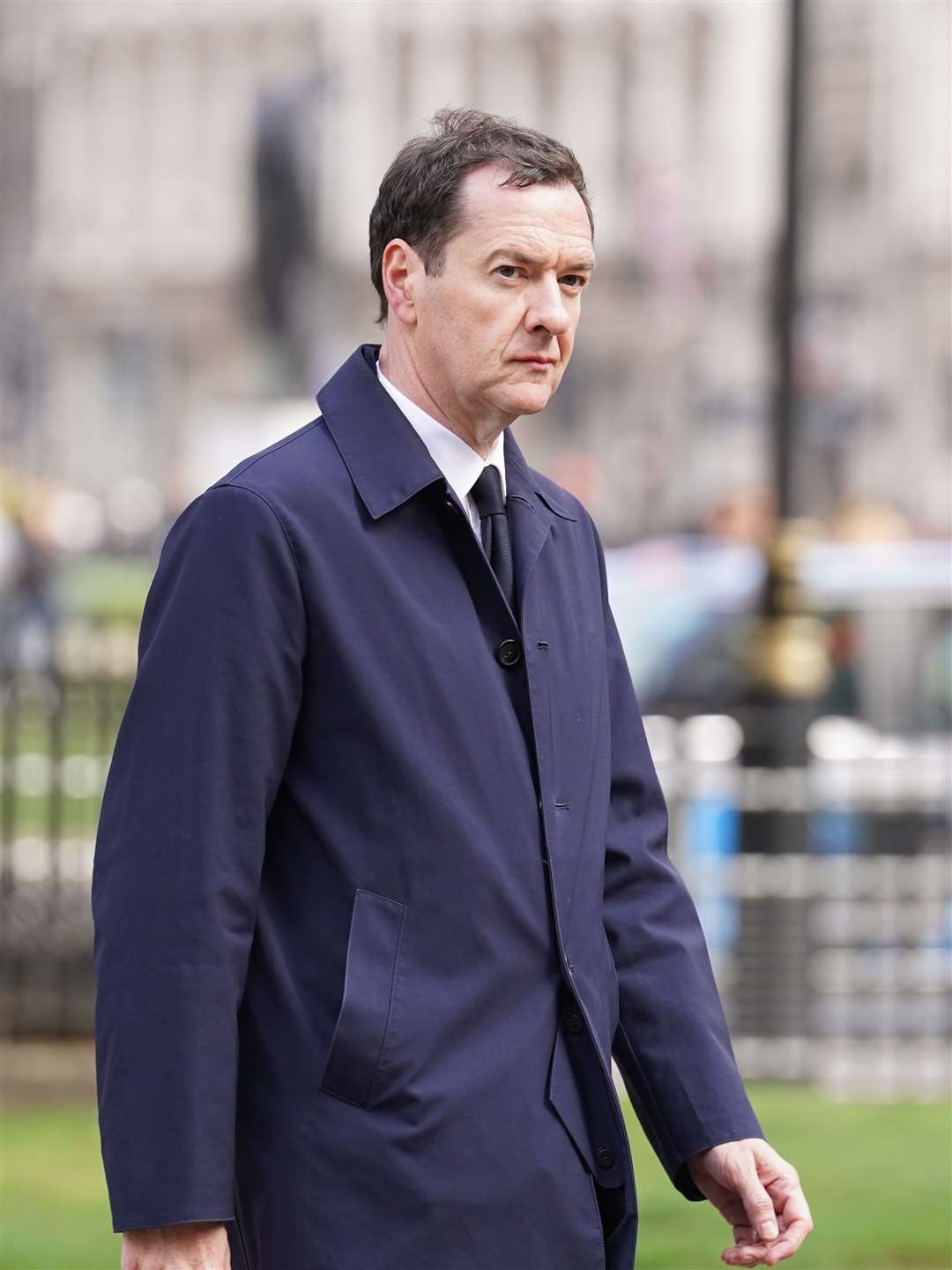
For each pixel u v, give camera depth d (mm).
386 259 4895
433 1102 4395
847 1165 10742
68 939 13867
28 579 35312
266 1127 4441
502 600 4742
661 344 90938
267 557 4520
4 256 99688
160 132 105188
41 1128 11477
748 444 87812
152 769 4461
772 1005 13492
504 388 4742
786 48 15031
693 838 13570
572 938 4672
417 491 4691
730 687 16672
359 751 4527
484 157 4742
